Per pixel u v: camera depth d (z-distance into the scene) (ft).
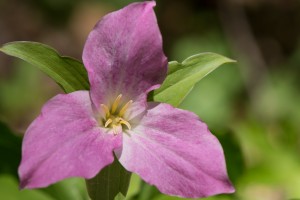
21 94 2.74
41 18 3.31
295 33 3.36
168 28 3.30
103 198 1.31
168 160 1.30
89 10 3.31
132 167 1.30
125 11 1.32
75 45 3.25
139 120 1.35
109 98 1.35
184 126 1.33
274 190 2.37
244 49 3.20
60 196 1.55
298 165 2.01
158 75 1.34
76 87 1.33
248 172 1.99
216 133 1.63
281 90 2.84
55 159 1.25
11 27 3.26
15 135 1.53
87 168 1.26
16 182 1.55
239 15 3.34
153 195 1.55
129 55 1.33
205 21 3.29
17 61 2.92
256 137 2.05
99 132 1.32
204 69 1.35
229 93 2.81
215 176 1.28
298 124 2.68
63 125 1.28
